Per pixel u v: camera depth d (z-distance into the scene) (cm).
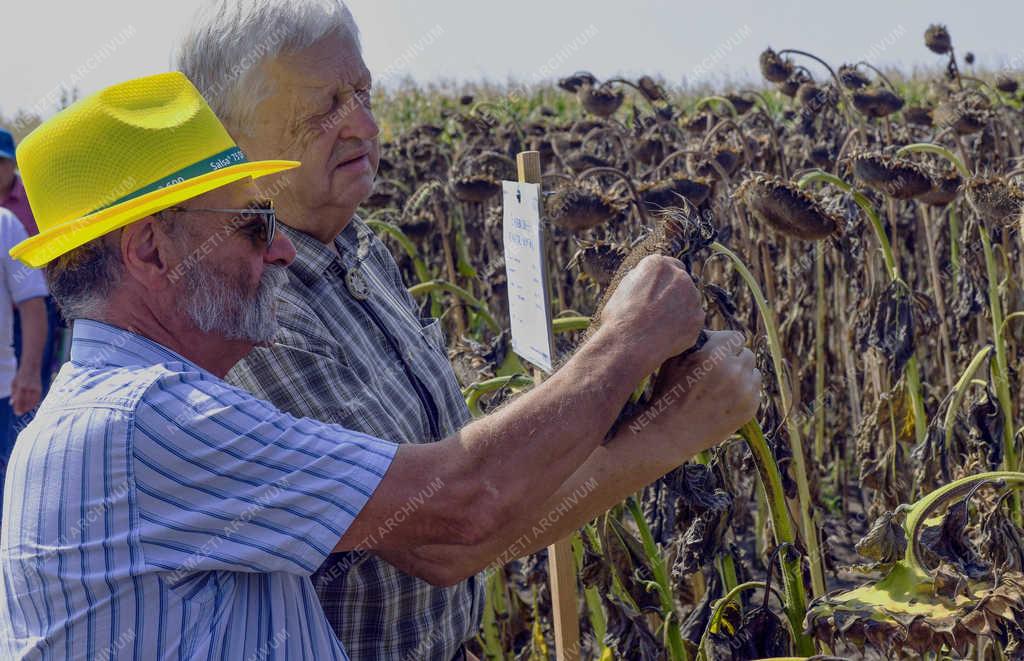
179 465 139
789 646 211
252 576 147
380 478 144
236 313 154
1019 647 177
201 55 187
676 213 175
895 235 421
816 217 287
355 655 188
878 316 347
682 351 168
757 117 557
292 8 183
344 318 193
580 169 534
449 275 542
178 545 138
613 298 161
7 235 501
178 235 150
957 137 484
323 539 142
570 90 631
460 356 303
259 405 145
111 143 149
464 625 211
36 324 507
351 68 188
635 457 181
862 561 449
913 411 345
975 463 266
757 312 353
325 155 187
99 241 150
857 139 532
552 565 227
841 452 493
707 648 212
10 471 147
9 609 145
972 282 405
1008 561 188
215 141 155
